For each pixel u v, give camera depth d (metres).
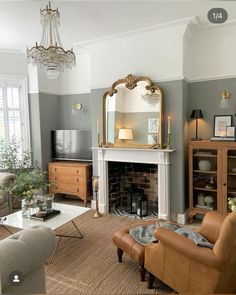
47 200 3.07
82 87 4.92
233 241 1.61
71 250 2.92
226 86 3.66
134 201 4.18
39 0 2.78
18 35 3.83
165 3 2.91
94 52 4.19
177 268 1.91
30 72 4.80
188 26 3.42
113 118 4.12
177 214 3.76
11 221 2.87
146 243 2.29
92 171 4.60
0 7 2.92
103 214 4.16
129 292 2.17
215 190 3.57
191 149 3.62
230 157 3.43
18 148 4.88
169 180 3.77
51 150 5.07
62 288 2.22
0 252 1.34
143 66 3.80
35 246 1.51
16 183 3.18
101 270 2.50
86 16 3.21
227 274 1.76
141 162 3.90
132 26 3.55
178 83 3.58
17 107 4.85
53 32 2.75
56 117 5.16
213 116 3.77
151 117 3.82
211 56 3.71
